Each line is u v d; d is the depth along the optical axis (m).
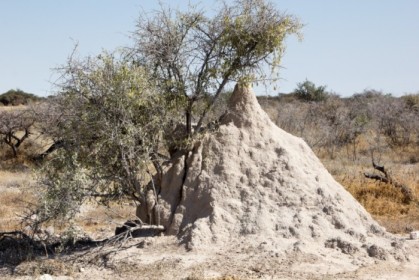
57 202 9.54
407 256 9.77
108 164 10.29
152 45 10.73
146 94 10.11
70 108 10.09
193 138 11.05
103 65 10.05
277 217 10.24
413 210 14.81
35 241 10.89
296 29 11.20
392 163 24.50
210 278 8.46
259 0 10.97
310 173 11.20
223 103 12.13
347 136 29.69
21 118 28.77
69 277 8.93
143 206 10.80
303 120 32.09
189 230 10.09
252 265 9.01
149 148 10.38
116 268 9.16
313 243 9.91
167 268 8.96
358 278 8.65
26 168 26.36
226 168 10.75
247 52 11.11
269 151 11.13
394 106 33.09
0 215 15.34
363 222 10.85
